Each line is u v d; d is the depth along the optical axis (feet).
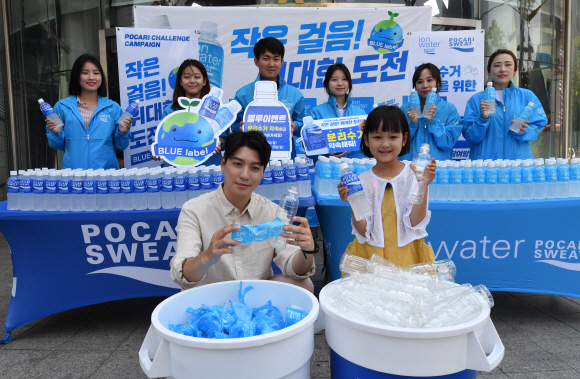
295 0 16.87
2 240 16.78
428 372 3.25
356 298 3.82
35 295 7.78
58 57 17.72
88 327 8.41
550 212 7.78
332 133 9.28
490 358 3.40
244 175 4.83
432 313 3.54
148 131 13.19
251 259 5.43
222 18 13.83
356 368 3.51
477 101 11.30
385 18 14.06
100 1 17.17
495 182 7.85
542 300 9.64
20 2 17.57
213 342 3.13
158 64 13.06
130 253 7.91
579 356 6.93
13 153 18.33
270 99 9.10
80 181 7.61
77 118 10.37
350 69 14.33
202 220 5.31
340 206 7.66
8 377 6.47
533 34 18.31
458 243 7.92
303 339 3.51
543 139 18.75
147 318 8.87
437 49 14.07
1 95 18.67
